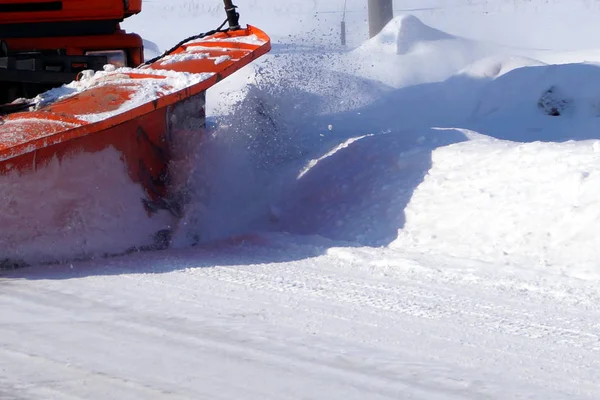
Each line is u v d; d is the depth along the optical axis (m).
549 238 10.44
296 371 6.30
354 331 7.34
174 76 11.09
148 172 11.39
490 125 18.00
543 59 24.42
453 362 6.57
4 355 6.63
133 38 14.06
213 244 11.70
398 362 6.54
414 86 20.75
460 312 8.02
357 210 12.36
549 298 8.57
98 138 10.68
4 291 8.84
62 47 13.66
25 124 10.16
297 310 8.01
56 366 6.38
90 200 10.66
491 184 11.63
